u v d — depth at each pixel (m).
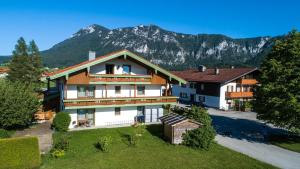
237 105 54.56
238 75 53.25
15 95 28.59
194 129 27.06
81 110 33.03
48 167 19.88
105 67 34.00
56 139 26.42
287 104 27.34
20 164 19.06
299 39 29.52
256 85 32.28
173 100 37.03
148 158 22.73
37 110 31.80
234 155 24.75
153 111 36.81
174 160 22.61
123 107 35.38
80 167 20.14
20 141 19.53
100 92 34.28
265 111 30.55
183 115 29.70
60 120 29.53
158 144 26.67
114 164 21.05
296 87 27.61
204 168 21.27
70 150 23.44
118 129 31.67
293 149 27.78
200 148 25.92
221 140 30.28
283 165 23.14
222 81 52.16
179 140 26.84
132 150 24.48
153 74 35.81
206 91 57.50
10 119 27.80
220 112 50.88
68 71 29.69
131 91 36.19
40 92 43.56
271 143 29.95
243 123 40.97
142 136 29.25
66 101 30.31
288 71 28.02
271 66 29.86
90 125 33.53
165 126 28.59
